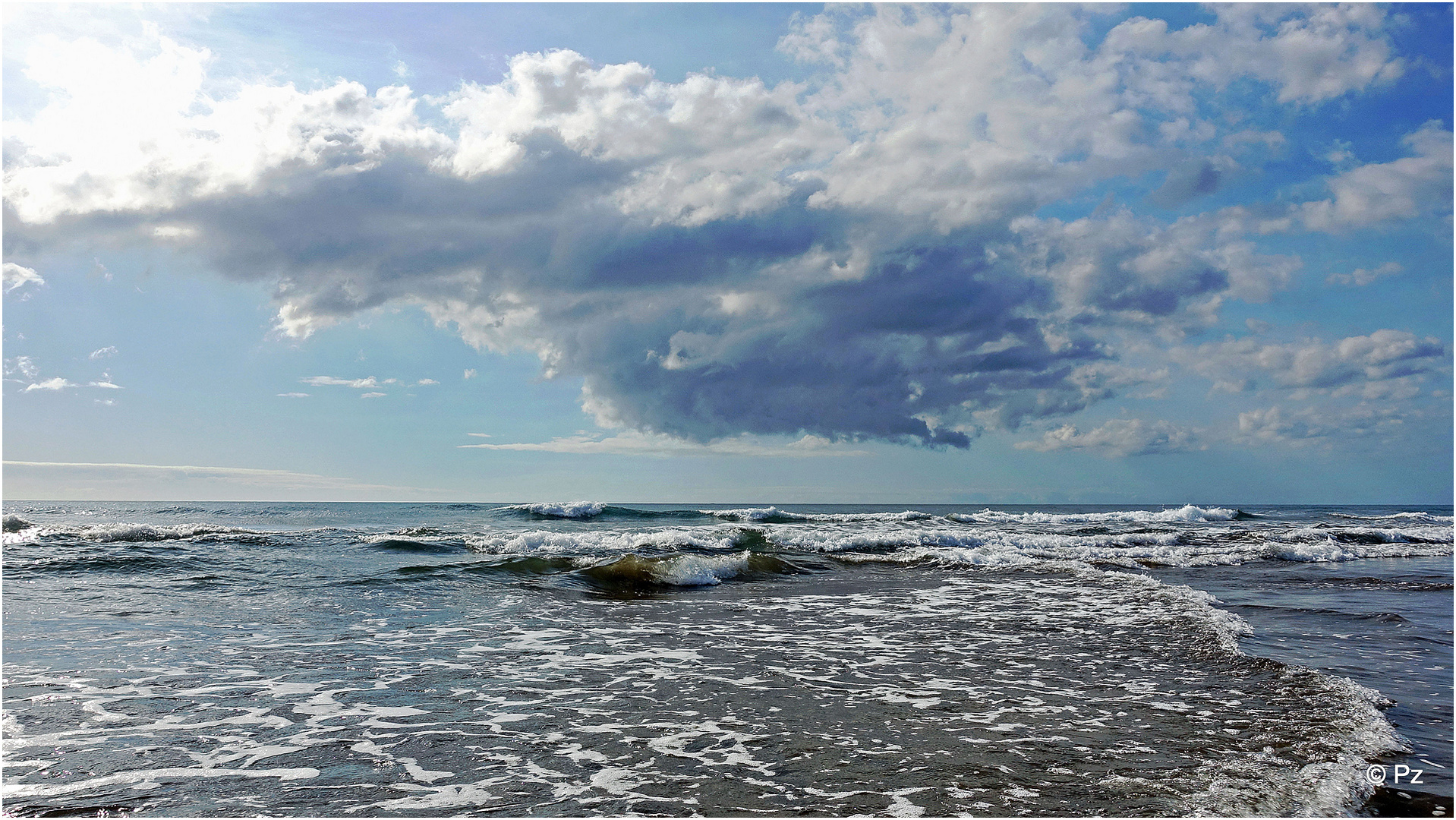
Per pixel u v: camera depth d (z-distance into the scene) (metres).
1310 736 6.74
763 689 8.46
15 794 5.48
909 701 7.96
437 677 8.84
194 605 12.94
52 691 7.98
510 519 38.56
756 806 5.37
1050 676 8.98
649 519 40.09
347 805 5.39
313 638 10.76
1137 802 5.38
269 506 67.38
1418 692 8.19
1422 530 35.34
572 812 5.29
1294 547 25.23
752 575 18.09
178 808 5.31
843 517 42.34
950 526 35.78
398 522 35.78
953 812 5.25
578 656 9.98
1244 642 10.74
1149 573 19.48
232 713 7.43
